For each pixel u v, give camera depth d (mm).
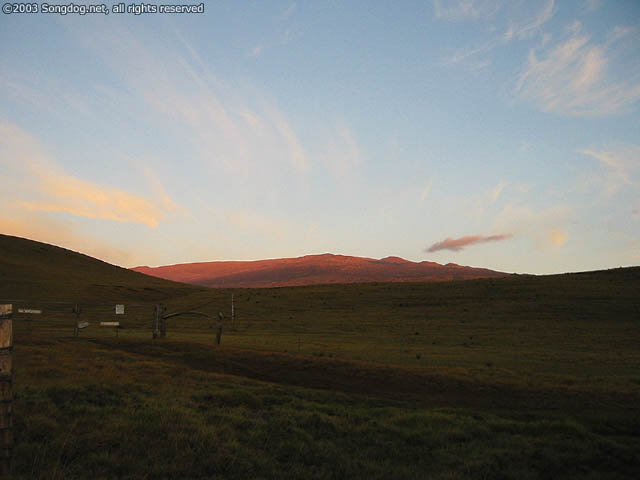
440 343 37375
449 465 9758
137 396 12367
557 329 45500
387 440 10969
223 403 12906
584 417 14984
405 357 27578
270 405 13398
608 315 52656
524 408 16359
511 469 9648
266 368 20750
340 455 9570
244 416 11562
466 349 33031
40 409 9938
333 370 20625
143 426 9547
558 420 14000
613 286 69188
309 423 11477
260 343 31922
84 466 7570
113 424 9438
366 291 76000
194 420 10352
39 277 90688
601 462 10672
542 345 36250
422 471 9164
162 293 92438
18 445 7879
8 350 6422
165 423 9797
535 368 25109
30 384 12609
